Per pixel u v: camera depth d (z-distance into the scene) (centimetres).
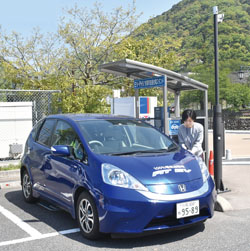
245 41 9162
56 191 538
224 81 6259
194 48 7750
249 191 710
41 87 1508
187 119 613
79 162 485
